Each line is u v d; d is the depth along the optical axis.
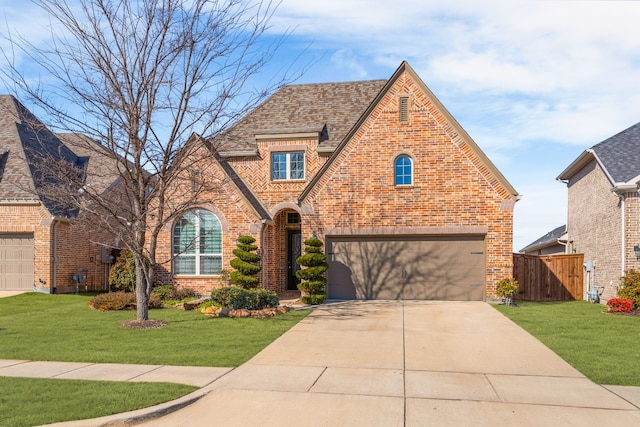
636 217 17.50
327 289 18.67
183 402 7.29
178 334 12.33
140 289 13.80
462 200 17.78
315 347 11.05
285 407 7.24
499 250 17.48
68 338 11.86
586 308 17.25
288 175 21.41
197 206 17.47
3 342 11.43
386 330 12.90
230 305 15.49
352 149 18.56
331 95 23.98
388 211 18.25
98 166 23.52
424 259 18.16
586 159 21.86
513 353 10.50
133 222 13.93
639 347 10.98
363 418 6.80
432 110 18.08
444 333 12.52
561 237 26.91
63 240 20.95
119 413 6.75
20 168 21.02
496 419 6.75
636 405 7.27
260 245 19.08
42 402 7.16
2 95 24.50
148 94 13.17
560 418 6.77
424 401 7.46
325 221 18.69
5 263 20.58
